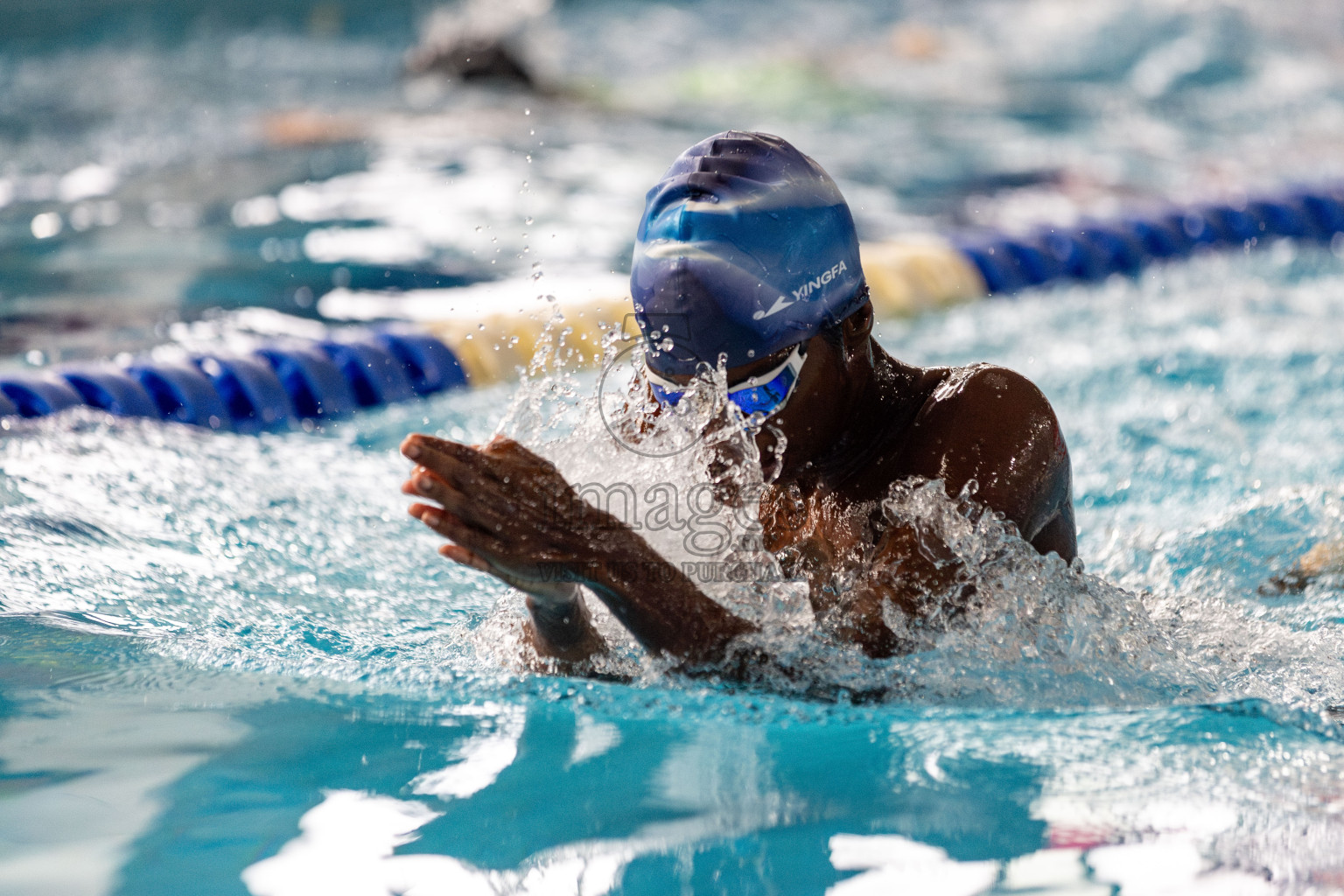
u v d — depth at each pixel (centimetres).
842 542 381
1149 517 621
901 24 2800
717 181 358
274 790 315
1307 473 681
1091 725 349
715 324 348
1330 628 455
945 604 364
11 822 297
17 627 432
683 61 2498
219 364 784
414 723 358
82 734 348
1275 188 1441
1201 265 1252
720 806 304
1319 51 2488
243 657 414
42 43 2502
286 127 1766
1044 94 2195
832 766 326
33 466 603
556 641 373
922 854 279
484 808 304
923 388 404
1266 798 304
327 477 650
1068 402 819
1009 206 1403
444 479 318
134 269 1068
